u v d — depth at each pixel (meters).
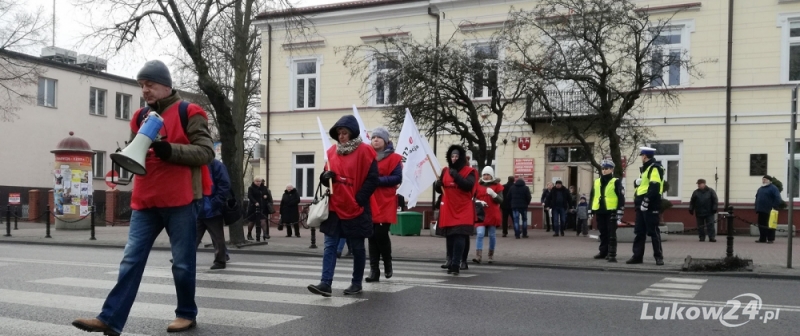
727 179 22.58
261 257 14.09
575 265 12.41
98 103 39.38
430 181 13.02
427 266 12.02
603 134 18.28
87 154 23.66
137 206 5.25
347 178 7.50
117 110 40.59
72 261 11.56
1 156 34.06
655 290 8.74
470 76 19.44
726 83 22.78
